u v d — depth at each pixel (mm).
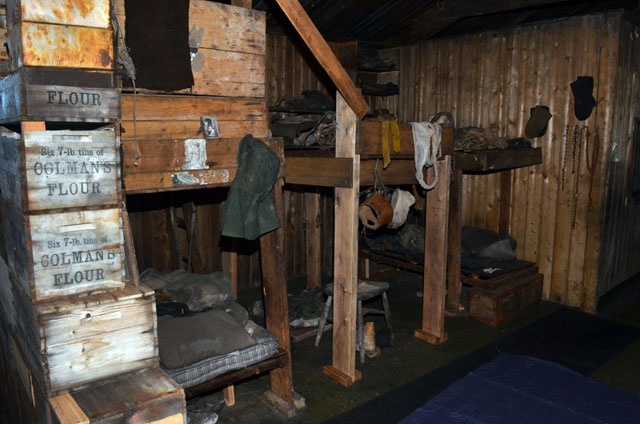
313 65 6578
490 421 3381
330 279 6812
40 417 2225
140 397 2059
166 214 5445
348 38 6668
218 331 2979
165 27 2559
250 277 6434
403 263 5910
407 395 3770
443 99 6867
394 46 7129
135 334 2236
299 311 5070
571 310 5695
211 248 6059
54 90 2033
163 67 2576
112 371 2191
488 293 5211
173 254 5480
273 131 5258
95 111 2137
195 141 2752
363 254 6391
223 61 2822
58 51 2023
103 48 2129
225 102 2875
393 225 4043
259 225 3049
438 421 3377
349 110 3504
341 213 3740
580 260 5688
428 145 4105
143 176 2590
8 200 2326
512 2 5395
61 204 2090
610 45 5242
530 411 3506
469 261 5617
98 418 1916
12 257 2400
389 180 4137
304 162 3893
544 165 5918
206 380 2859
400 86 7359
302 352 4520
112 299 2150
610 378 4090
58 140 2055
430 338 4734
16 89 2037
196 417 3148
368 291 4336
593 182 5508
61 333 2041
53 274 2100
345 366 3949
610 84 5277
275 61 6137
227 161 2900
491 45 6277
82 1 2057
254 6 5453
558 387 3846
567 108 5645
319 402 3656
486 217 6586
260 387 3863
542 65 5820
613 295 6043
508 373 4062
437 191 4590
